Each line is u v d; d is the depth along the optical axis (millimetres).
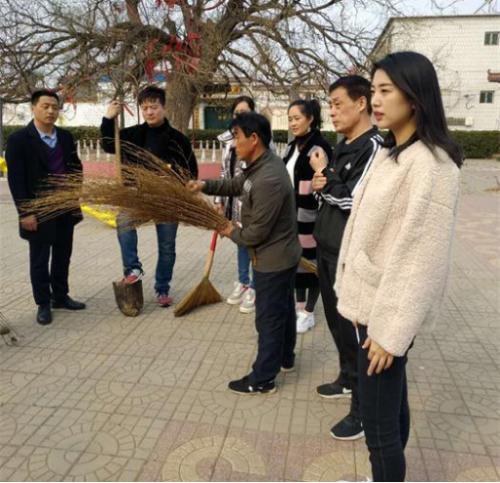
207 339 3717
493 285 5078
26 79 8305
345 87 2465
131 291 4062
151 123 3924
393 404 1737
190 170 4074
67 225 4020
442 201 1484
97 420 2691
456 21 25969
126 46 8203
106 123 3846
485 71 26453
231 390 3000
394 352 1538
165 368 3273
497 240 7129
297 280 3670
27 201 3674
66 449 2451
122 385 3055
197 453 2432
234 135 2639
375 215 1612
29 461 2365
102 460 2375
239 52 9789
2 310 4211
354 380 2494
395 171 1586
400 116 1572
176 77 8695
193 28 8727
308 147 3492
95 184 3137
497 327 4016
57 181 3588
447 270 1598
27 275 5145
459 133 23656
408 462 2402
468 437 2604
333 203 2484
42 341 3639
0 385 3033
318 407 2848
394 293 1540
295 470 2324
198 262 5758
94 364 3312
